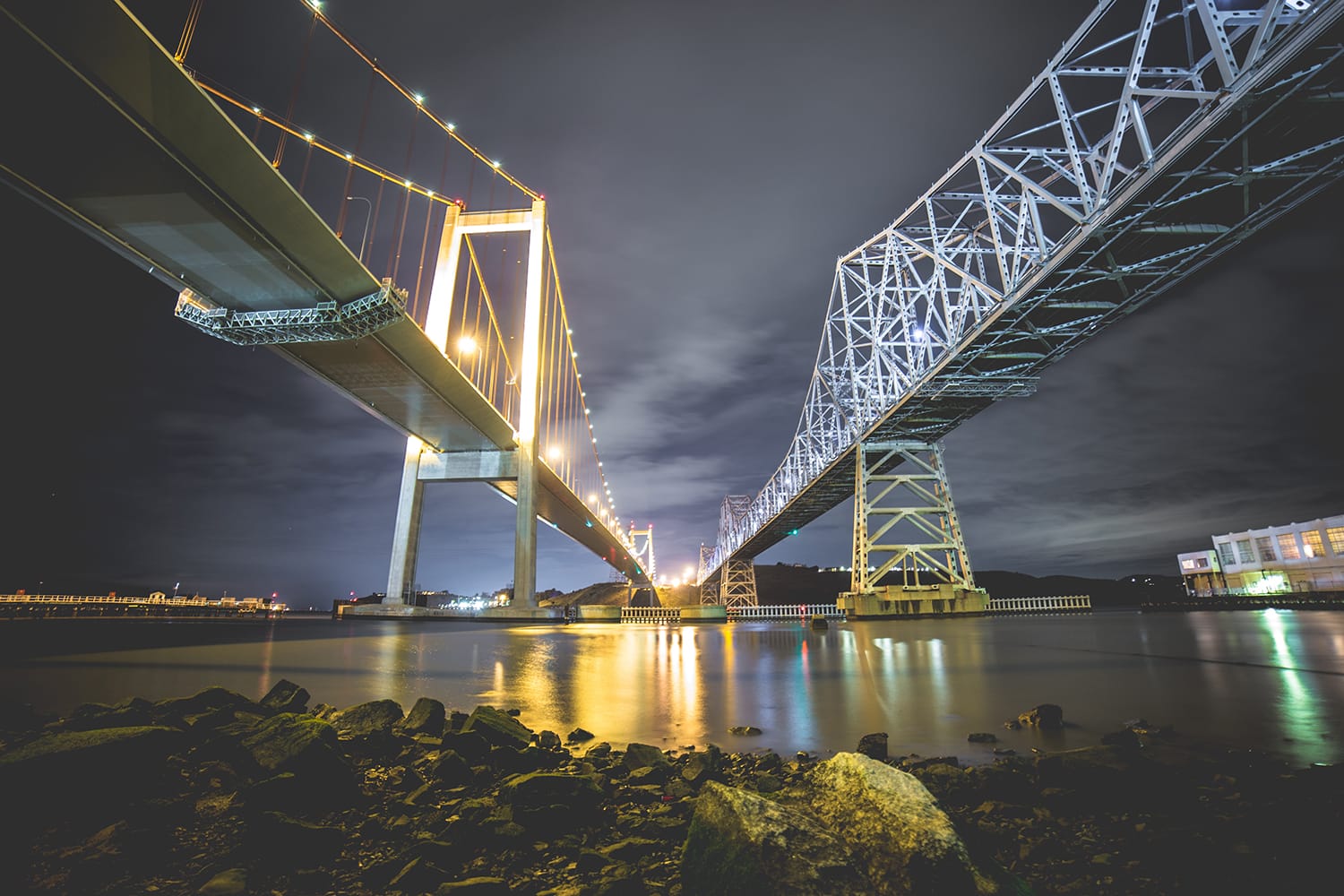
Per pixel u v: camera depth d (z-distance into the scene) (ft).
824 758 20.15
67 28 56.85
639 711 28.96
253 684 37.42
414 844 12.00
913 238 167.63
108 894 9.86
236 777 14.84
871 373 179.52
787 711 28.68
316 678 40.75
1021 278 114.83
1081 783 15.39
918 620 146.20
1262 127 77.87
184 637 94.53
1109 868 11.32
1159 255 104.68
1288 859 11.16
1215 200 92.99
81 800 12.66
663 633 112.06
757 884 8.82
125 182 76.54
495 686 37.45
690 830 10.49
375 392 140.46
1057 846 12.34
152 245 90.58
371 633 111.96
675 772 18.01
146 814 12.60
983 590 158.81
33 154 71.67
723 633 109.91
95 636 96.43
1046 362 139.85
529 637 95.86
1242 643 58.65
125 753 13.87
